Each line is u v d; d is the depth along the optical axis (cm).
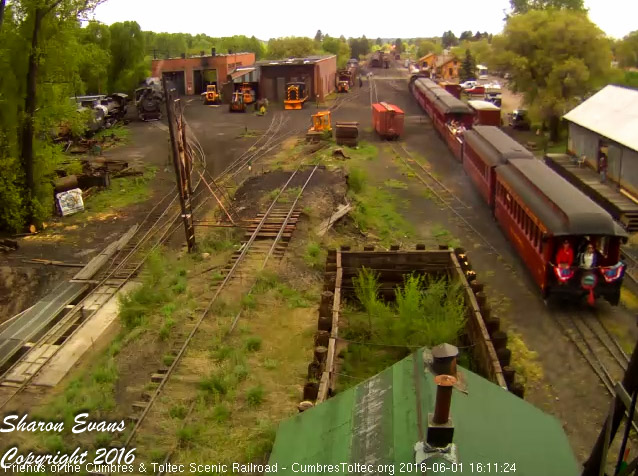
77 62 2734
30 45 2541
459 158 3750
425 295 1636
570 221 1727
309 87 6656
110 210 2906
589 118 3384
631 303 1867
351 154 3966
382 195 3105
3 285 2105
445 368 606
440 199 2995
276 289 1862
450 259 1817
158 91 6069
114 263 2233
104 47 6538
